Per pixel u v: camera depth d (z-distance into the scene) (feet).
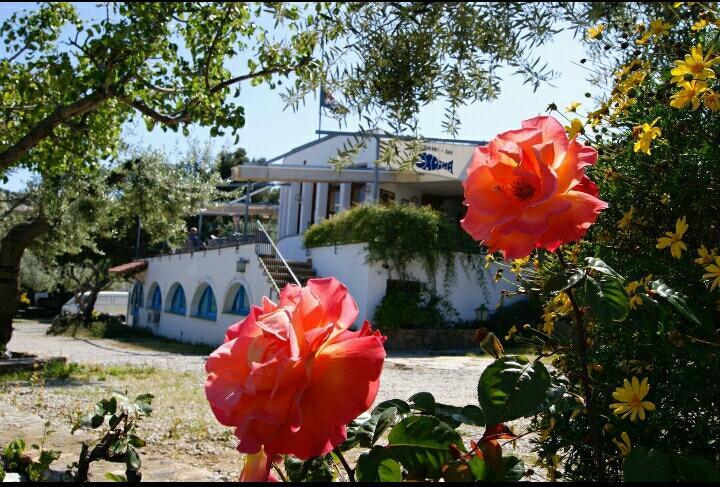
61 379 37.73
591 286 3.76
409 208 60.13
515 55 6.77
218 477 14.69
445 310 60.13
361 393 2.94
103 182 61.67
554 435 5.84
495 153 3.65
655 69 6.88
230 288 74.13
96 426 6.02
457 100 7.16
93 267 105.81
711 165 5.84
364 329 3.13
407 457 3.56
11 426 18.81
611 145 6.78
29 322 122.42
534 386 3.42
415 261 59.52
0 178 33.91
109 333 94.02
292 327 2.92
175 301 94.32
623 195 6.49
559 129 3.66
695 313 5.14
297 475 3.75
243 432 2.89
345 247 62.39
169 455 17.93
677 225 5.07
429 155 64.18
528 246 3.42
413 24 7.09
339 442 2.92
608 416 5.29
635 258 6.21
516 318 59.88
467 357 49.80
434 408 4.01
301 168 68.64
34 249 60.08
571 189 3.69
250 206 107.04
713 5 6.35
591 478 5.66
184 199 70.28
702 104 5.94
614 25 7.11
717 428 5.37
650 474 3.23
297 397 2.83
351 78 7.39
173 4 23.56
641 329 5.60
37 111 27.58
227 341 3.38
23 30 29.01
